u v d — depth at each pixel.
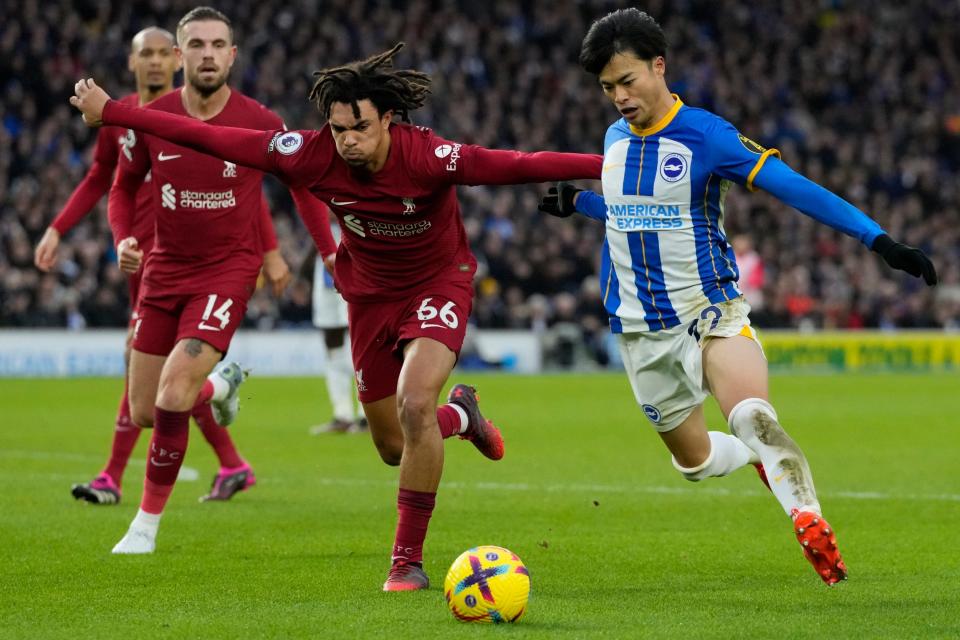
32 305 44.72
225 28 13.23
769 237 56.53
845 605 9.59
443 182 10.31
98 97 10.95
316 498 16.42
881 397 35.38
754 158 9.80
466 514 14.87
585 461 20.72
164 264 13.12
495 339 49.03
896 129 65.44
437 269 10.94
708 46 66.81
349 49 59.81
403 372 10.46
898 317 52.94
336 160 10.39
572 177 10.45
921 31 71.06
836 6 71.50
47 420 28.28
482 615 8.85
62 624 9.04
